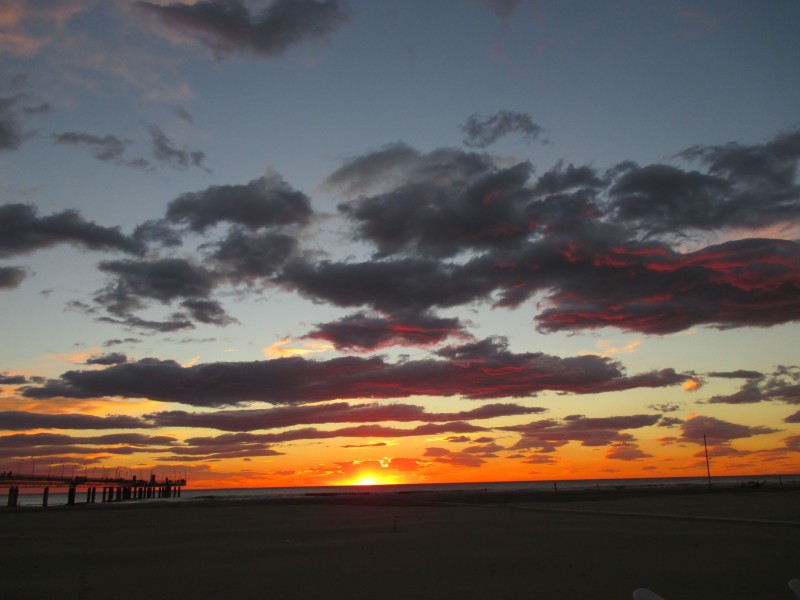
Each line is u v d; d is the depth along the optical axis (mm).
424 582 18594
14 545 30172
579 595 16500
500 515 47812
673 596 16281
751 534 30547
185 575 20453
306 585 18422
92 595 17422
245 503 87688
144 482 151125
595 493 101875
